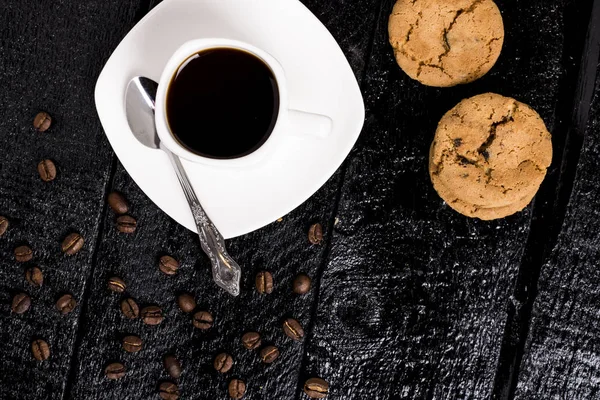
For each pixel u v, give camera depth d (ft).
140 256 2.65
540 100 2.61
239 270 2.55
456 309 2.64
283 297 2.65
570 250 2.63
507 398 2.66
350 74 2.45
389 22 2.55
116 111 2.48
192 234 2.64
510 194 2.50
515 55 2.61
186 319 2.66
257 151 2.35
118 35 2.63
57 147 2.65
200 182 2.50
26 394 2.67
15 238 2.66
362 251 2.64
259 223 2.51
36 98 2.64
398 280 2.64
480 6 2.51
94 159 2.64
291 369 2.66
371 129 2.62
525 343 2.65
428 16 2.51
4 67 2.65
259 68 2.35
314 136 2.41
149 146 2.48
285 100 2.34
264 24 2.45
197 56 2.34
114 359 2.66
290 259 2.64
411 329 2.65
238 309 2.65
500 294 2.63
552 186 2.63
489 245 2.62
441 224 2.63
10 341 2.67
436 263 2.64
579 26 2.60
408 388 2.65
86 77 2.64
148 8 2.62
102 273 2.65
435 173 2.54
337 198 2.64
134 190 2.64
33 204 2.65
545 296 2.64
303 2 2.61
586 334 2.63
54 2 2.63
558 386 2.65
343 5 2.61
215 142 2.38
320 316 2.65
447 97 2.61
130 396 2.66
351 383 2.66
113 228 2.65
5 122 2.65
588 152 2.62
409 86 2.62
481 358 2.64
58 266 2.66
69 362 2.66
